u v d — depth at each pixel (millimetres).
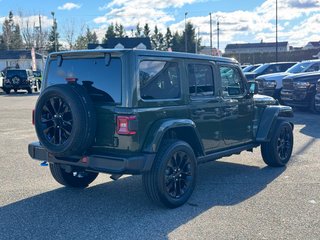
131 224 5062
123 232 4824
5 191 6434
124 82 5195
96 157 5254
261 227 4918
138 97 5227
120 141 5199
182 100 5844
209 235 4703
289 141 8023
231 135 6863
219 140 6574
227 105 6715
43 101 5371
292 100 15961
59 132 5312
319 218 5188
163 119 5512
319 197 5996
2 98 27047
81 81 5562
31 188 6602
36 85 35969
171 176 5555
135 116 5156
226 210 5512
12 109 19156
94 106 5332
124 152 5207
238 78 7094
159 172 5332
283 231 4797
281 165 7855
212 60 6484
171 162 5543
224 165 8141
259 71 22406
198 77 6207
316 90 14859
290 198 5969
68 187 6621
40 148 5840
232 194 6211
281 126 7680
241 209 5543
